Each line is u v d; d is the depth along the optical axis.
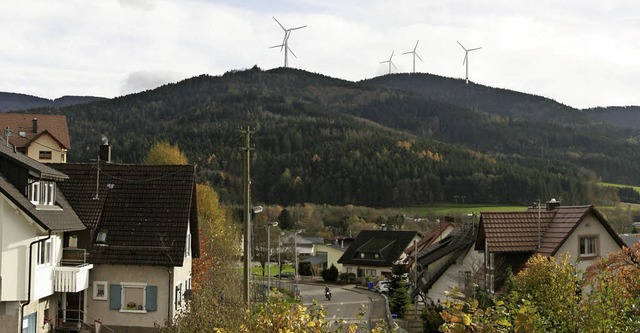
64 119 78.50
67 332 34.00
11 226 29.33
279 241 97.25
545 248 41.78
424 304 56.94
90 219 36.09
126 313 35.19
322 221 131.88
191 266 41.94
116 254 35.44
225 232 65.25
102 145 41.81
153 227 36.69
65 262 34.16
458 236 67.69
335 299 71.00
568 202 117.88
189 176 39.03
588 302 15.66
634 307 15.21
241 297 42.47
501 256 42.03
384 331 15.23
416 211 130.12
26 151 73.38
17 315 29.47
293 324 13.66
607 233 42.28
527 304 13.26
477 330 10.29
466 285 45.16
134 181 38.69
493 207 125.06
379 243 109.81
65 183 38.31
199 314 23.91
